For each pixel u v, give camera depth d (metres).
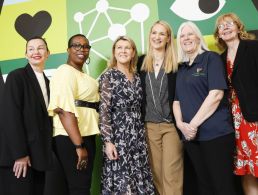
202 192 2.23
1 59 3.24
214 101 2.09
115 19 2.99
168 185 2.39
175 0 2.86
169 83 2.40
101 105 2.28
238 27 2.33
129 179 2.22
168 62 2.43
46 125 2.21
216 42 2.57
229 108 2.21
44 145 2.15
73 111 2.15
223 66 2.20
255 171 2.11
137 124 2.34
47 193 2.65
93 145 2.34
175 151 2.42
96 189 2.88
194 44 2.27
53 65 3.10
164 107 2.43
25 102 2.13
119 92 2.30
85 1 3.07
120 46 2.40
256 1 2.72
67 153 2.19
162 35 2.45
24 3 3.21
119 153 2.25
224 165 2.07
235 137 2.21
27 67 2.27
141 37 2.92
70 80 2.21
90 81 2.34
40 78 2.39
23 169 2.04
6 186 2.06
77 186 2.18
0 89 3.21
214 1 2.79
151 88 2.45
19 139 2.03
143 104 2.45
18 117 2.06
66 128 2.14
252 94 2.16
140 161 2.32
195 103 2.18
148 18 2.91
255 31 2.71
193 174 2.66
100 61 3.01
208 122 2.11
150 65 2.49
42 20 3.16
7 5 3.26
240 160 2.20
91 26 3.04
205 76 2.16
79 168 2.17
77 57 2.36
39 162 2.09
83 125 2.24
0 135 2.10
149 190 2.34
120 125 2.28
